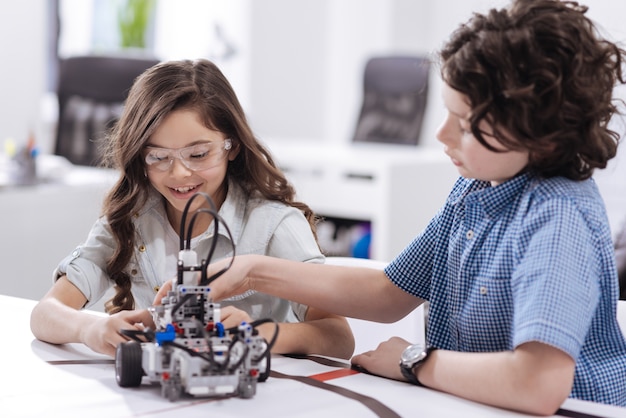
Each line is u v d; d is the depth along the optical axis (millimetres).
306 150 4105
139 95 1307
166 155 1270
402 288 1249
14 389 995
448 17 5582
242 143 1368
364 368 1123
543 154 1005
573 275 964
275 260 1267
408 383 1070
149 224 1423
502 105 956
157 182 1297
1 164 3064
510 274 1048
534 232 1014
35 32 3828
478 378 982
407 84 4539
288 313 1462
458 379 1003
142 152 1289
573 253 977
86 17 5383
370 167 3643
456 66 977
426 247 1233
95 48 5426
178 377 949
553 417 952
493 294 1064
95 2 5391
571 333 938
